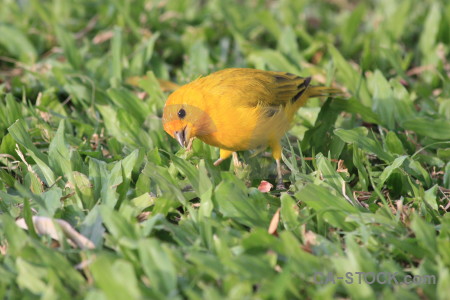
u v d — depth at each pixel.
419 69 13.74
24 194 7.88
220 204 8.11
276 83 10.34
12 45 14.44
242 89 9.66
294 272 7.11
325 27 16.70
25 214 7.88
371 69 14.00
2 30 14.55
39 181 9.03
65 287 6.95
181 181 9.22
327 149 10.72
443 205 9.02
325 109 11.23
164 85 12.77
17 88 12.58
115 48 13.35
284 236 7.27
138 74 13.53
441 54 13.95
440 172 9.88
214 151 10.65
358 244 7.82
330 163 9.30
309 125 11.56
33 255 7.23
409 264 7.66
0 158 9.82
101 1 16.59
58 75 12.70
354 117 11.50
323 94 11.55
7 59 13.95
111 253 7.38
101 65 13.50
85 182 8.75
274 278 6.88
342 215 8.21
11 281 7.01
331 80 12.62
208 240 7.67
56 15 15.80
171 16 15.98
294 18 16.00
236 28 15.39
